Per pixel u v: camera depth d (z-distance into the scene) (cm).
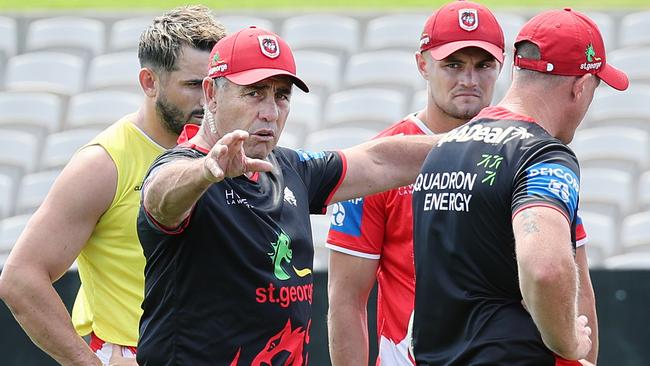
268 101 1074
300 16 4422
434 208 1098
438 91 1420
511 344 1021
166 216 1012
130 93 4119
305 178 1208
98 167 1251
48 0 4938
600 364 2016
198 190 958
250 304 1076
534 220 962
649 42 4125
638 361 1998
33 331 1216
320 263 2986
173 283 1068
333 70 4081
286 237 1112
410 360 1424
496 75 1432
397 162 1284
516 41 1102
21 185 3722
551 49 1066
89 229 1255
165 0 4894
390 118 3847
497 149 1048
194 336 1066
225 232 1065
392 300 1451
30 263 1212
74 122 3925
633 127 3800
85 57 4316
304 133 3809
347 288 1471
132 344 1281
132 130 1284
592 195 3409
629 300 2011
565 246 952
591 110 3853
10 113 3969
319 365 2066
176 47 1238
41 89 4144
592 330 1367
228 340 1069
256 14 4422
